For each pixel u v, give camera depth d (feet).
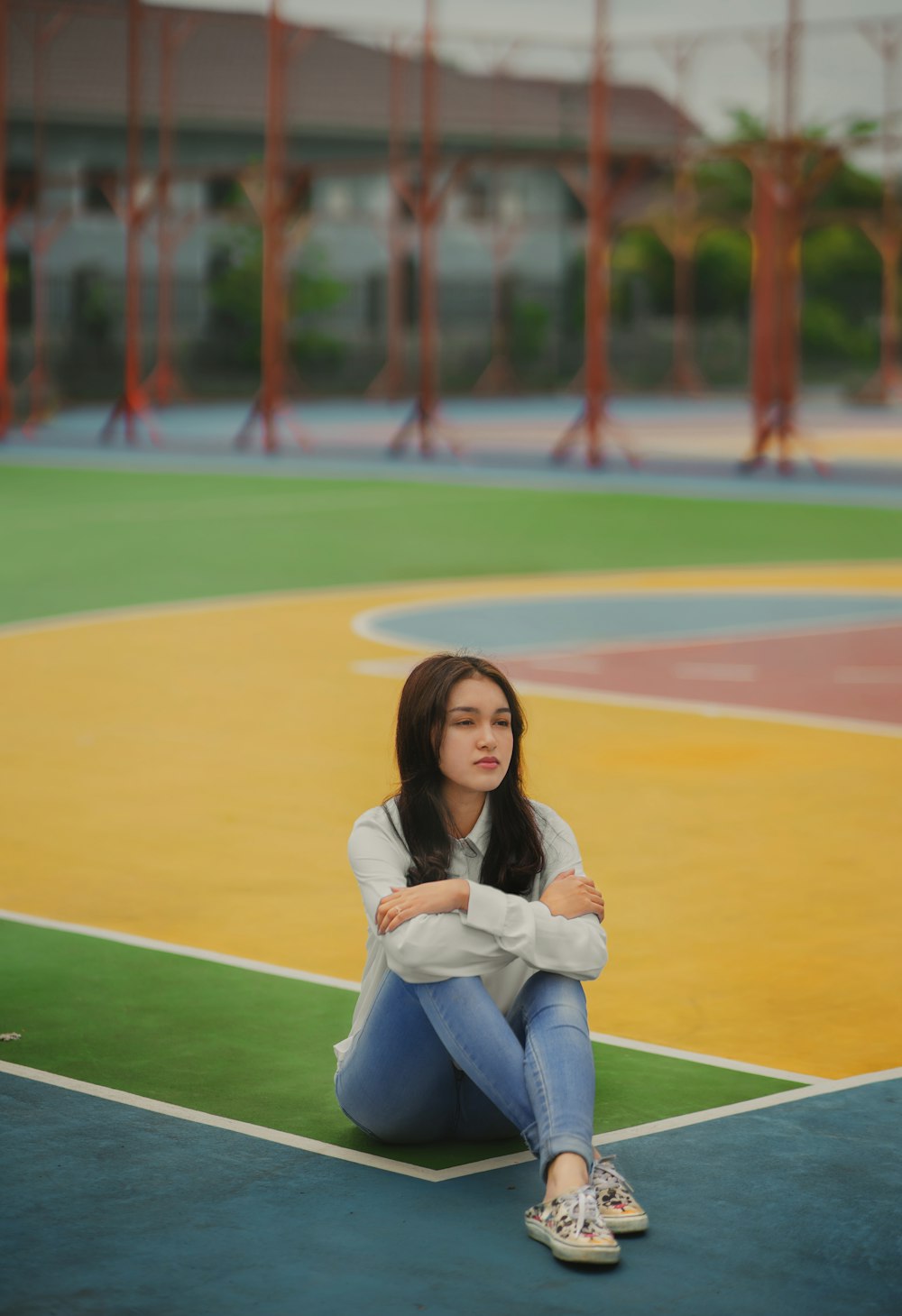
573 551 69.15
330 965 22.27
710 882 26.27
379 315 190.80
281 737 36.42
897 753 35.01
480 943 15.21
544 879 16.40
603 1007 20.77
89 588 58.44
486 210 198.39
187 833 28.99
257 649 47.09
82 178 139.54
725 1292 13.69
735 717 38.47
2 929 23.79
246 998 20.93
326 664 44.80
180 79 179.93
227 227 180.14
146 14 124.67
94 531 74.02
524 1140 16.75
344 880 26.30
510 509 83.66
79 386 170.19
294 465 107.65
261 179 138.92
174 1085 18.08
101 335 173.27
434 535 73.87
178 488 92.79
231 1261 14.15
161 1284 13.73
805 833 29.17
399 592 58.44
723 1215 15.05
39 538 71.46
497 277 184.24
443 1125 16.46
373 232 190.29
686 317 197.47
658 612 54.08
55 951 22.80
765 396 108.47
